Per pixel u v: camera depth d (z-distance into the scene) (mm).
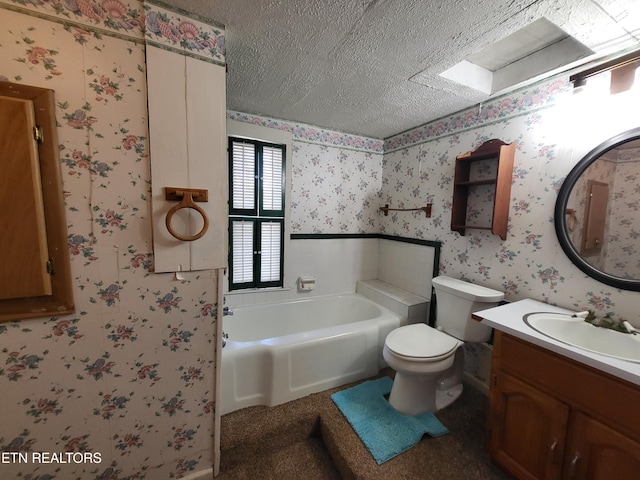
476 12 1044
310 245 2633
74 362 1007
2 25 827
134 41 977
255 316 2395
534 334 1141
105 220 1000
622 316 1273
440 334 1786
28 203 887
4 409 934
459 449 1435
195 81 1077
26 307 923
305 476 1366
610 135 1292
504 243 1769
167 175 1064
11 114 841
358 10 1043
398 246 2664
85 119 941
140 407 1130
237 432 1454
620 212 1275
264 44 1264
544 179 1549
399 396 1679
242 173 2281
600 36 1152
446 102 1890
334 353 1889
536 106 1570
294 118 2318
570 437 1035
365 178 2830
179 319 1154
